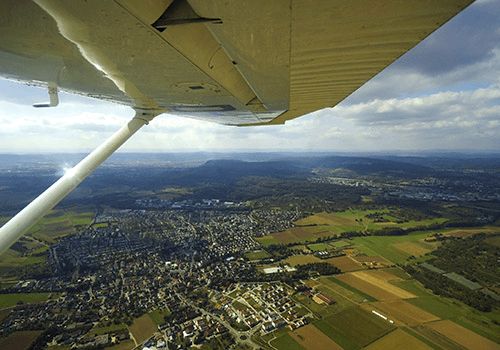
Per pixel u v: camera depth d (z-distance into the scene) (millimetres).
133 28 1466
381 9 1336
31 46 1745
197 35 1784
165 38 1611
